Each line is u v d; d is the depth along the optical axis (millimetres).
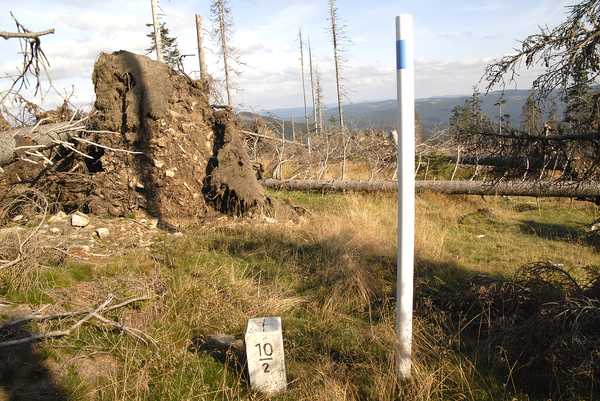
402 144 3221
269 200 8469
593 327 3506
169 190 7785
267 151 14188
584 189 5145
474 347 4164
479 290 4742
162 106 7746
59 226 6953
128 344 3930
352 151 14297
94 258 5855
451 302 4844
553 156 3896
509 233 8945
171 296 4715
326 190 12531
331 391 3328
